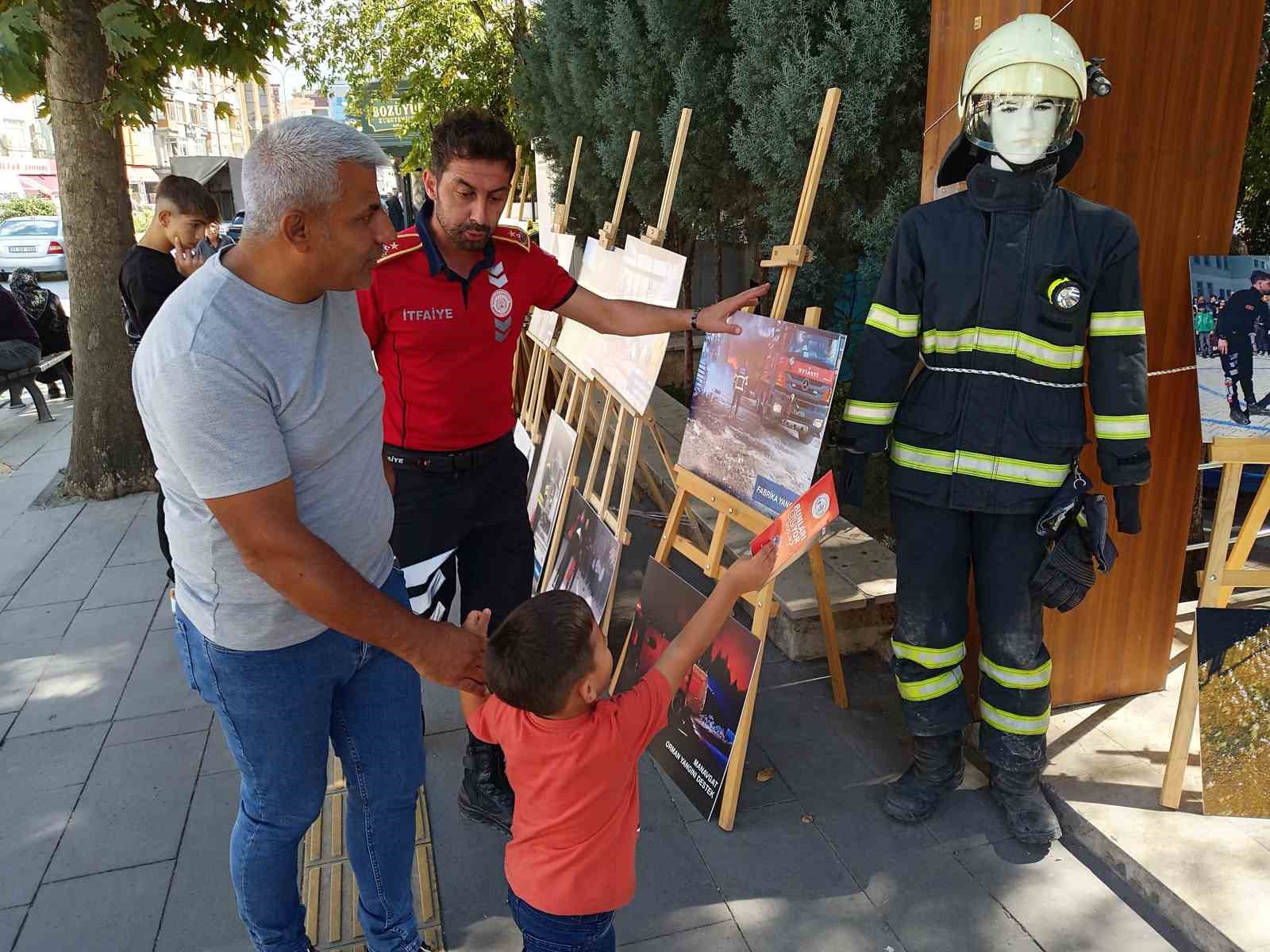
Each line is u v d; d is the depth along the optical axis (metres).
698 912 2.47
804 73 3.89
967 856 2.63
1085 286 2.32
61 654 4.00
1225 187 2.80
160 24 5.75
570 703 1.71
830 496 1.90
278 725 1.89
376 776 2.08
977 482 2.48
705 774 2.86
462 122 2.39
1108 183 2.68
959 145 2.50
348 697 2.03
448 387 2.71
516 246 2.75
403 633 1.75
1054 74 2.20
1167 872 2.40
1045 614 2.99
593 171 6.93
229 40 6.03
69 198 5.63
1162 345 2.85
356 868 2.17
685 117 3.74
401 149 14.69
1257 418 2.50
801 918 2.44
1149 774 2.79
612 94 5.92
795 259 2.76
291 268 1.65
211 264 1.68
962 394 2.49
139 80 5.63
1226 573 2.56
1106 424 2.39
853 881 2.55
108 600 4.52
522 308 2.78
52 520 5.63
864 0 3.79
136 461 6.03
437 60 9.99
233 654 1.83
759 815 2.84
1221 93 2.71
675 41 5.27
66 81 5.47
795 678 3.59
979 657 2.86
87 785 3.11
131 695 3.66
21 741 3.37
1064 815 2.69
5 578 4.82
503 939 2.41
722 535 3.03
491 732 1.86
